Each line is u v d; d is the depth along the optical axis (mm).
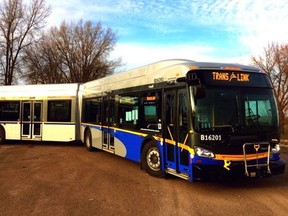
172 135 8898
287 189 8570
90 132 15695
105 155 14570
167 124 9156
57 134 18078
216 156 7734
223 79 8289
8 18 43344
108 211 6750
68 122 17891
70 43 56000
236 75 8422
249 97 8352
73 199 7605
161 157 9445
